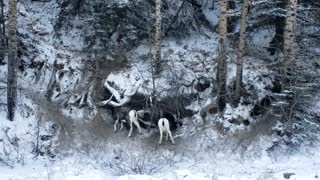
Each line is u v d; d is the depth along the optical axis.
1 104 17.50
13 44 16.78
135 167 14.88
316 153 16.23
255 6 19.16
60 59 19.30
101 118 18.12
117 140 17.42
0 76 18.28
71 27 20.84
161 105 17.98
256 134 17.12
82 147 16.92
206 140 17.12
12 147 16.09
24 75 18.80
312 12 18.97
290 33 16.80
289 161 15.87
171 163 15.86
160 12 18.77
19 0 21.70
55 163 15.62
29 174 14.02
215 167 15.48
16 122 16.88
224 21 17.45
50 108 18.05
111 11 18.89
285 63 16.92
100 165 15.60
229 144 16.89
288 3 16.95
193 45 20.73
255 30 20.66
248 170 15.04
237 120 17.41
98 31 18.92
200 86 18.61
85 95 18.52
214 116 17.81
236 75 17.81
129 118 17.64
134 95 18.08
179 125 17.98
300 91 16.56
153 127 17.81
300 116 16.86
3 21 18.78
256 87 18.22
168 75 18.50
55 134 17.09
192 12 22.53
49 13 21.77
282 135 16.88
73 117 17.98
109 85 18.44
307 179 12.25
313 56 19.33
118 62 19.31
